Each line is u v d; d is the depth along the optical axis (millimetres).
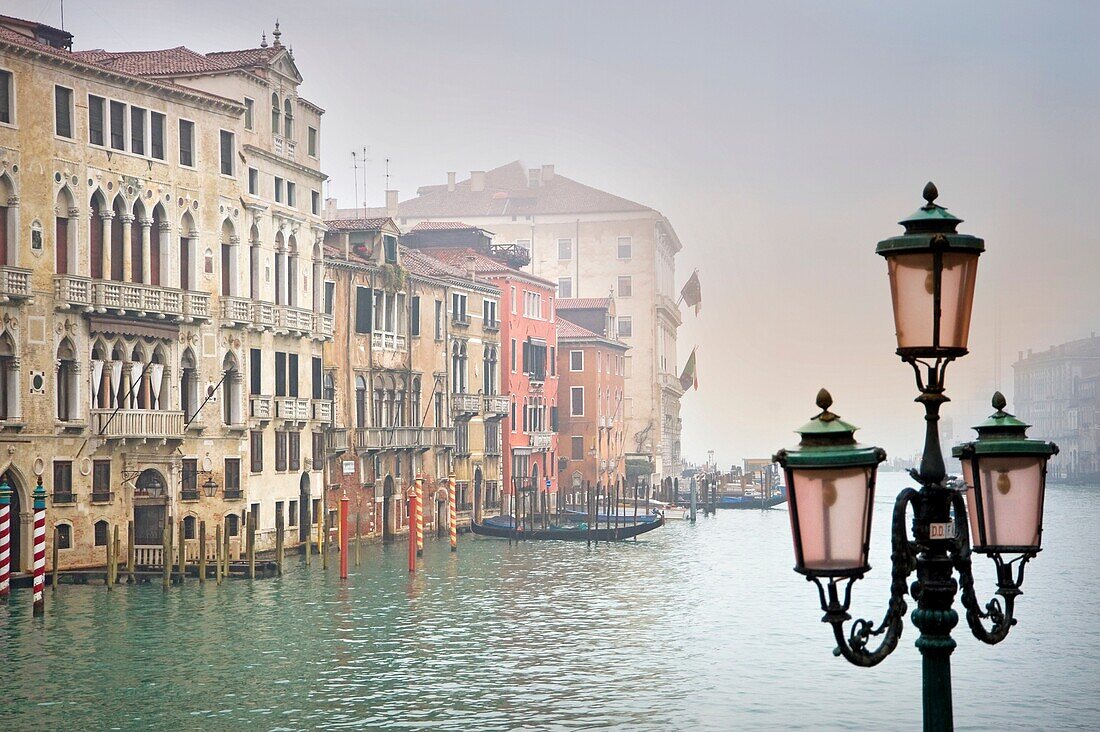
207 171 48250
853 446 6754
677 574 50562
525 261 86438
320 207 56469
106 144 43781
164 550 40500
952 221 7391
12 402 40031
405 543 62938
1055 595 45312
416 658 30922
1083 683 28469
